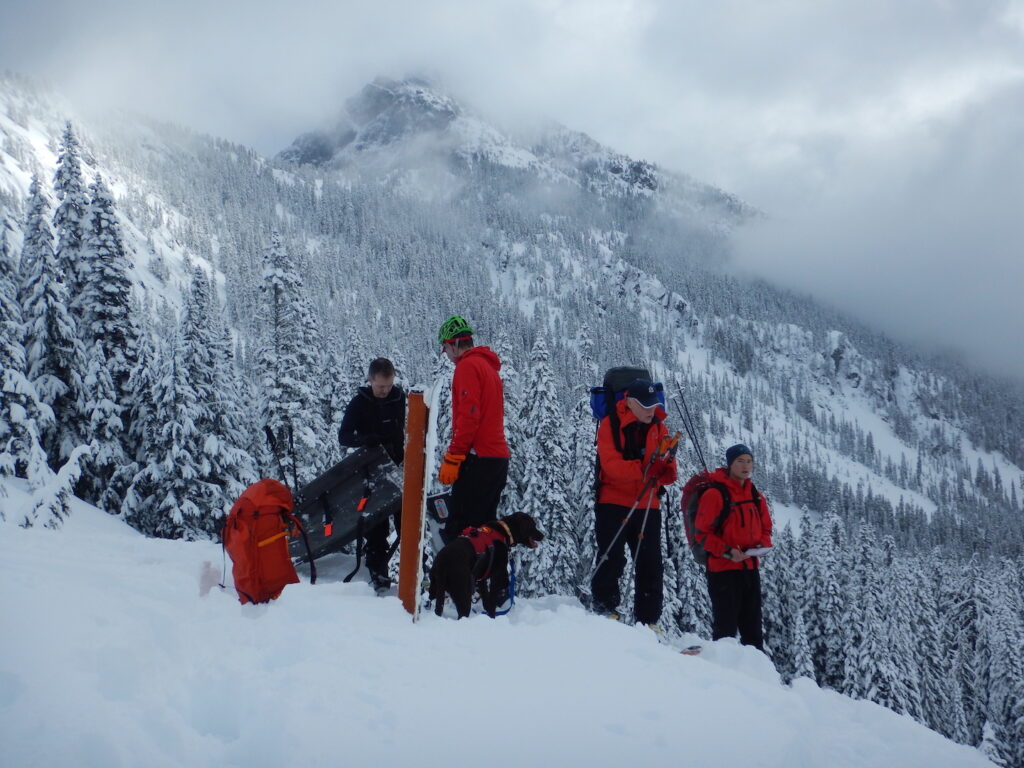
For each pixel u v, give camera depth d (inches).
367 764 123.0
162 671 148.2
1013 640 1700.3
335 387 1184.8
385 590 281.1
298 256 7647.6
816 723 195.2
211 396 928.3
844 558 1727.4
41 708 117.5
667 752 142.9
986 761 188.2
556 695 163.6
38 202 961.5
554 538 981.8
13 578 179.2
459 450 250.7
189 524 890.1
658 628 272.8
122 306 994.7
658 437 274.1
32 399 822.5
